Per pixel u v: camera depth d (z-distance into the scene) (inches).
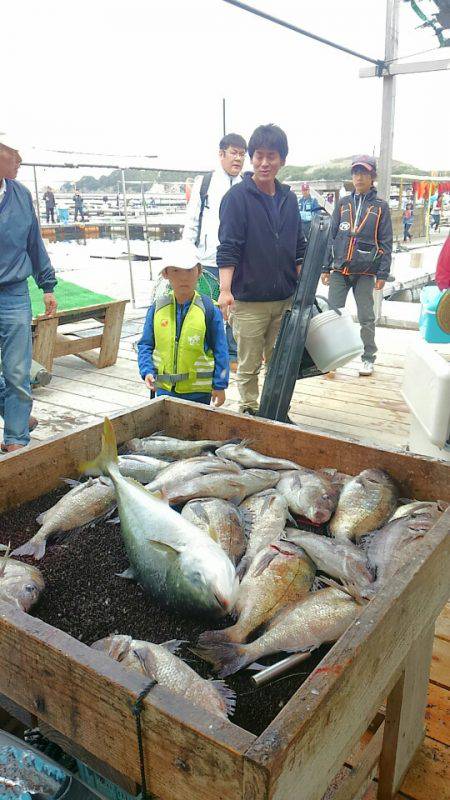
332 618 56.9
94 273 538.9
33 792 50.5
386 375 229.9
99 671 40.7
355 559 64.1
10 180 145.9
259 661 54.9
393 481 81.0
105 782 50.8
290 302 157.6
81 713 43.5
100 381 230.2
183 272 116.6
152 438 93.9
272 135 136.8
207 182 207.2
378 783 67.2
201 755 36.1
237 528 71.7
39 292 250.4
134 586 64.9
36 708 47.4
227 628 57.4
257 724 47.6
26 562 68.7
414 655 60.9
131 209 1248.2
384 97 266.7
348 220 213.2
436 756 72.2
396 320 310.0
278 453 92.1
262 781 33.2
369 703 47.5
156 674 49.5
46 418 189.2
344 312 155.2
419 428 141.6
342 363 155.3
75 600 62.4
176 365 124.0
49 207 956.6
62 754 57.7
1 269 145.3
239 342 159.9
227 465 83.0
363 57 244.7
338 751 42.9
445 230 1018.1
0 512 79.1
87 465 84.9
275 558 64.3
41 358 218.8
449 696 80.6
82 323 321.7
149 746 39.6
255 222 144.1
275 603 60.3
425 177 722.2
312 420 185.9
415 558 54.0
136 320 330.0
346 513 75.0
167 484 79.0
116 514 79.2
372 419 186.2
